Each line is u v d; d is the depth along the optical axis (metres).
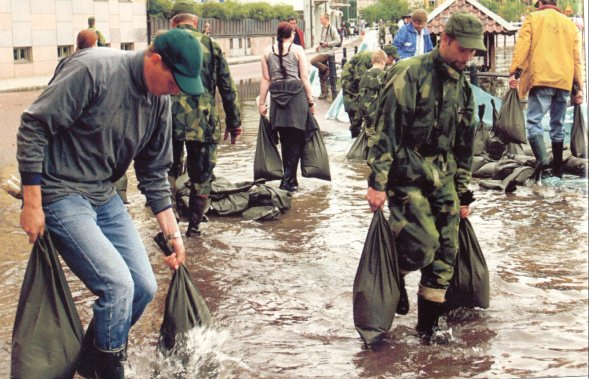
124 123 3.84
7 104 21.08
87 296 5.54
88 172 3.87
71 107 3.67
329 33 20.00
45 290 3.80
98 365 3.91
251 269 6.08
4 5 29.75
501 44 44.97
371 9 69.88
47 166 3.81
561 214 7.34
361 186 9.14
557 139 8.77
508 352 4.45
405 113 4.41
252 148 12.23
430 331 4.68
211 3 49.84
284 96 8.58
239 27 53.38
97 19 35.03
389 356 4.45
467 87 4.61
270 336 4.77
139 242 4.12
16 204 8.48
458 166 4.77
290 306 5.29
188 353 4.30
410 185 4.51
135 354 4.54
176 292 4.35
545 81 8.48
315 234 7.06
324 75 20.31
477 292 4.95
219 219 7.70
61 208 3.80
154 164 4.21
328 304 5.31
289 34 8.58
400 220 4.52
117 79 3.75
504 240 6.55
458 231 4.81
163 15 40.28
